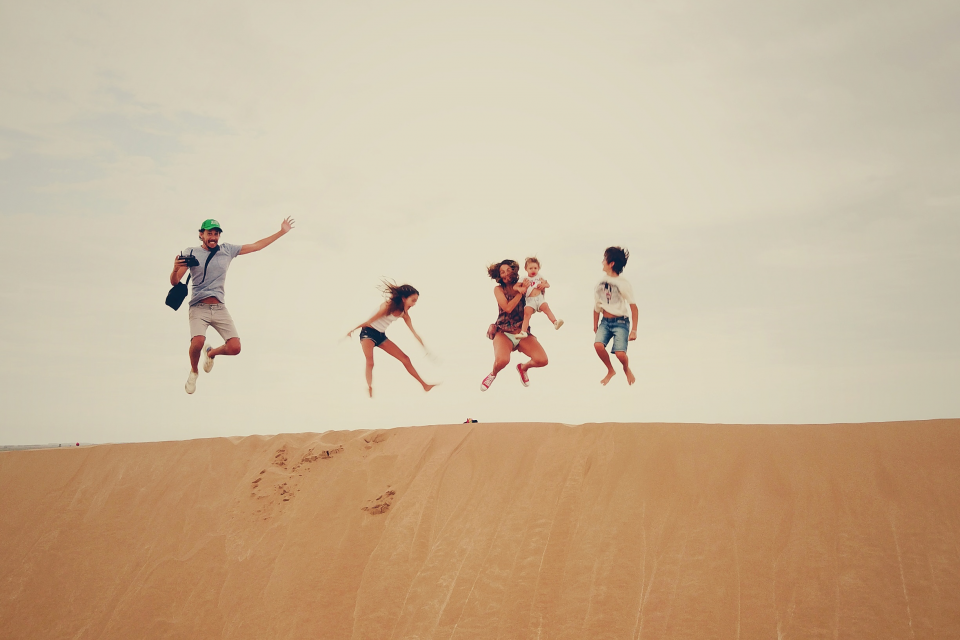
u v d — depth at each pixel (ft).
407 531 30.81
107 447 40.70
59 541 34.45
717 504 27.89
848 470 27.63
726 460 29.60
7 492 37.83
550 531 28.71
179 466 38.45
